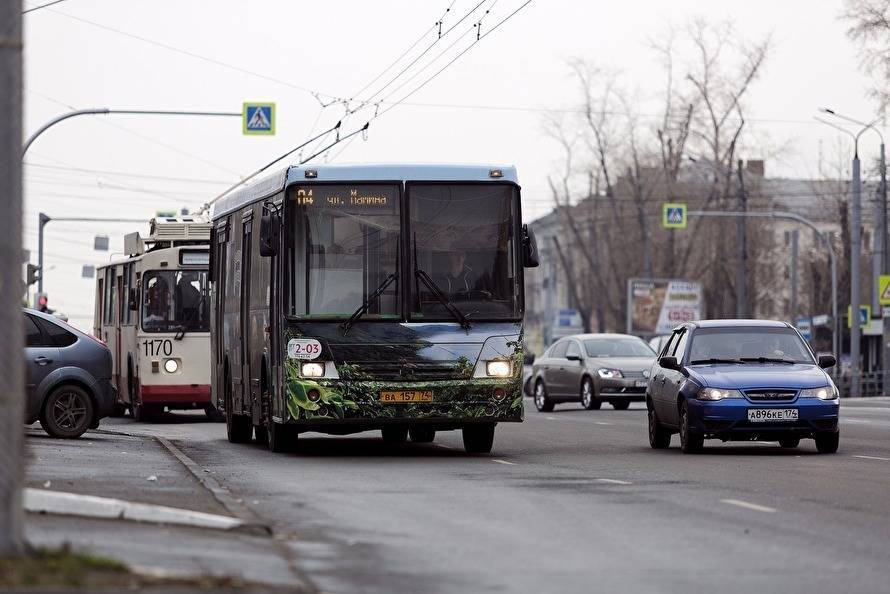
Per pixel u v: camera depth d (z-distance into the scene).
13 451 23.11
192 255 86.94
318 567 26.06
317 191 52.75
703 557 27.45
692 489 40.09
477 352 52.75
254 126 99.38
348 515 34.19
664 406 58.00
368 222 52.81
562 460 52.09
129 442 61.09
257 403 58.28
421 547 28.80
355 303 52.47
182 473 43.97
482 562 26.84
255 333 58.97
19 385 23.34
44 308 143.88
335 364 52.16
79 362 61.72
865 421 82.94
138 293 86.88
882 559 27.14
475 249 53.16
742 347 57.62
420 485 41.81
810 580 24.80
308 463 51.12
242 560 25.77
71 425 61.59
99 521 30.00
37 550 23.12
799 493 38.84
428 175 53.19
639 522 32.69
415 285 52.62
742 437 54.25
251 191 61.09
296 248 52.53
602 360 101.38
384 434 66.31
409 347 52.34
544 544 29.23
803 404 53.94
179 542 27.58
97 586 21.20
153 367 86.25
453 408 52.47
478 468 48.31
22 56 24.03
